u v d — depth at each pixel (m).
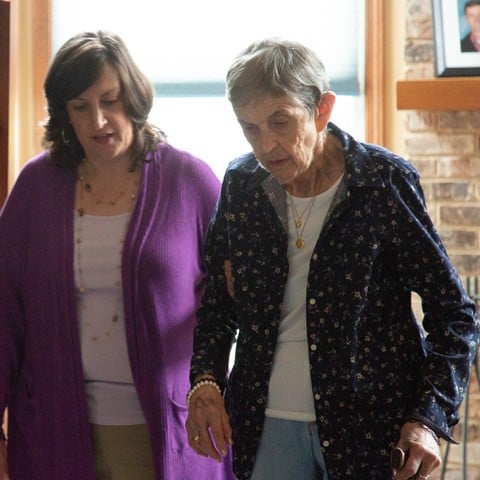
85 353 3.84
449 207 5.26
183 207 3.96
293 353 3.12
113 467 3.85
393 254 3.07
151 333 3.84
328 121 3.05
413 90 5.12
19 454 4.03
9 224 4.05
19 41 5.88
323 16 5.75
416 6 5.23
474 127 5.23
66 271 3.86
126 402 3.84
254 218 3.19
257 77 2.88
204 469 3.98
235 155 5.86
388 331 3.07
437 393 2.94
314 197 3.11
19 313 4.06
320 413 3.06
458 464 5.27
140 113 3.88
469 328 3.02
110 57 3.79
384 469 3.05
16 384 4.08
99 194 3.94
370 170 3.04
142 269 3.83
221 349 3.38
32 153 5.92
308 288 3.05
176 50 5.87
